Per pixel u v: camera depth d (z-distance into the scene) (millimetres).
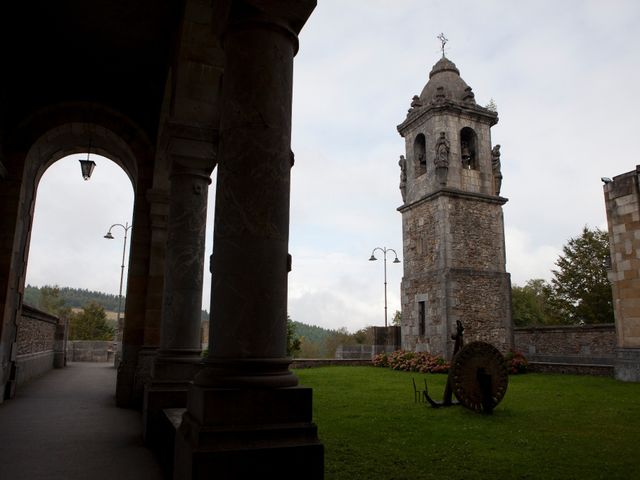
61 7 7621
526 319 39969
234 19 3631
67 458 5082
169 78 8133
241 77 3543
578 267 33938
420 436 6664
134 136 10148
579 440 6469
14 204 9234
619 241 15562
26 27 8273
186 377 6082
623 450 5926
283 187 3502
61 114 9766
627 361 14648
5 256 9023
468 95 22344
